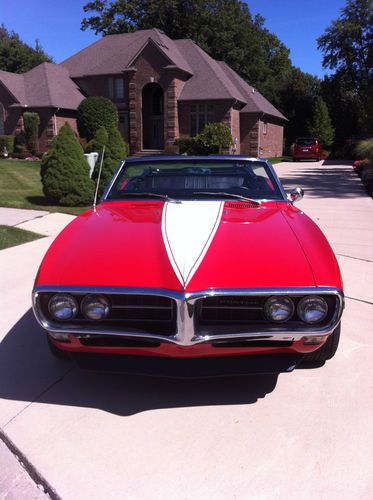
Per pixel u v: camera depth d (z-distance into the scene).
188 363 2.81
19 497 2.29
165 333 2.69
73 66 30.66
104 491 2.31
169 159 4.37
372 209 9.88
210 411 2.94
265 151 32.38
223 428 2.78
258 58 41.19
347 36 41.66
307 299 2.64
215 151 25.92
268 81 42.81
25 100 26.47
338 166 24.30
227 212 3.63
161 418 2.88
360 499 2.25
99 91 29.44
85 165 10.11
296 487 2.32
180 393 3.14
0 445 2.64
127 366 2.84
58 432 2.75
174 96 27.14
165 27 39.16
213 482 2.36
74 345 2.83
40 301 2.75
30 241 7.14
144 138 31.44
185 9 38.59
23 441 2.67
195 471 2.44
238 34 39.75
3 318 4.34
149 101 31.09
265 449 2.59
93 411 2.95
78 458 2.54
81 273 2.76
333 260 2.93
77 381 3.30
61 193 9.91
